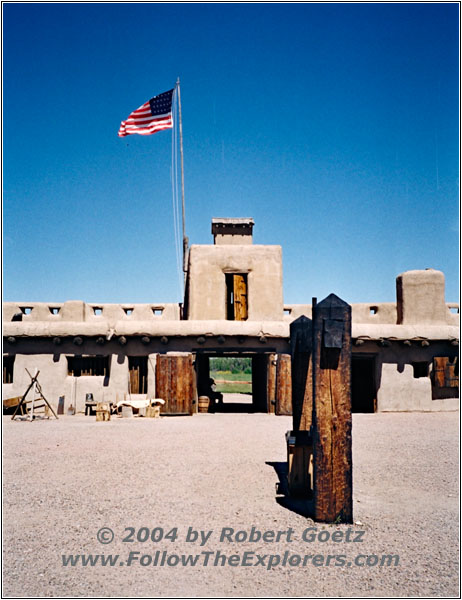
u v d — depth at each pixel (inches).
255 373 857.5
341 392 246.2
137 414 691.4
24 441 459.8
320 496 245.1
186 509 263.1
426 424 583.2
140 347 719.7
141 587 182.1
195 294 799.7
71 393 709.9
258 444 444.8
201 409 746.8
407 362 734.5
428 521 248.1
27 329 709.9
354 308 900.0
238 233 919.0
